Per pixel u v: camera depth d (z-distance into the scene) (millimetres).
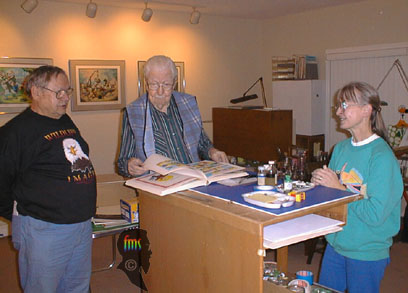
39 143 1799
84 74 4742
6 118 4375
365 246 1645
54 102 1823
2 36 4270
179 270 1530
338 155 1815
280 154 3865
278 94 5488
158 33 5219
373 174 1571
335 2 4777
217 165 1749
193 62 5555
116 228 2453
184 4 4789
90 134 4883
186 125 2012
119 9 4902
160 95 1824
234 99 5750
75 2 4570
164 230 1597
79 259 2008
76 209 1888
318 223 1381
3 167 1757
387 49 4535
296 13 5520
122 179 2746
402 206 4016
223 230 1278
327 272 1820
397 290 2881
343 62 5059
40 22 4457
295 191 1371
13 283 3051
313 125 5172
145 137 1887
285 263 2072
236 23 5883
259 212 1206
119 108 5031
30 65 4438
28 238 1828
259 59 6188
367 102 1639
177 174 1619
